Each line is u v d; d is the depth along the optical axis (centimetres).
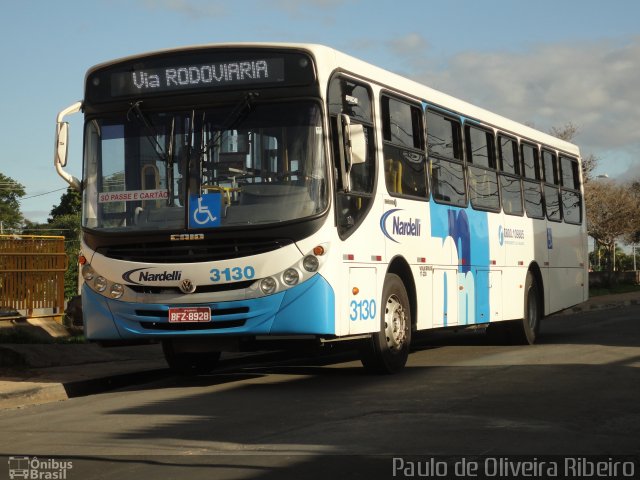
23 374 1318
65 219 8288
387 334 1266
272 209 1119
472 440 788
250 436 830
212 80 1161
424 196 1385
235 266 1117
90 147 1205
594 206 6222
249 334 1122
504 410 936
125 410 1027
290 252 1109
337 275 1132
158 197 1158
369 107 1252
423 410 945
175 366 1375
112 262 1166
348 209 1170
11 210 12788
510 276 1702
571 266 2053
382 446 768
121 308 1164
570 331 2136
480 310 1562
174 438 834
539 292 1855
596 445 768
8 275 1795
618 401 988
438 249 1418
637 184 6531
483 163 1622
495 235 1642
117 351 1584
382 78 1300
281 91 1142
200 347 1171
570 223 2061
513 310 1708
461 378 1204
